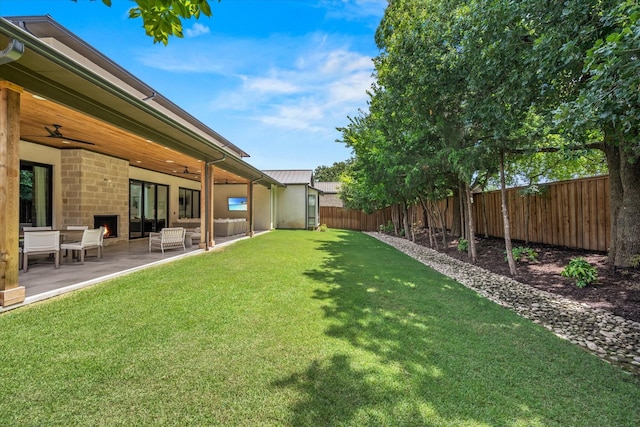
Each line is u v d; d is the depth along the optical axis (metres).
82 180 8.36
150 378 2.39
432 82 6.10
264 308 4.02
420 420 1.98
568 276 5.61
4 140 3.54
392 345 3.03
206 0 2.18
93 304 3.99
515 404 2.16
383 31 8.55
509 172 10.08
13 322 3.33
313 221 20.23
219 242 11.11
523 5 4.16
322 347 2.95
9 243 3.68
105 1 2.23
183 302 4.17
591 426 1.96
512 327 3.57
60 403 2.08
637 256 5.40
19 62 3.30
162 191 13.25
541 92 4.46
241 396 2.19
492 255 8.56
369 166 10.58
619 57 2.72
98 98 4.27
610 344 3.20
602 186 6.98
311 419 1.97
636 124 3.24
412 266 7.40
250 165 11.55
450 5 5.93
